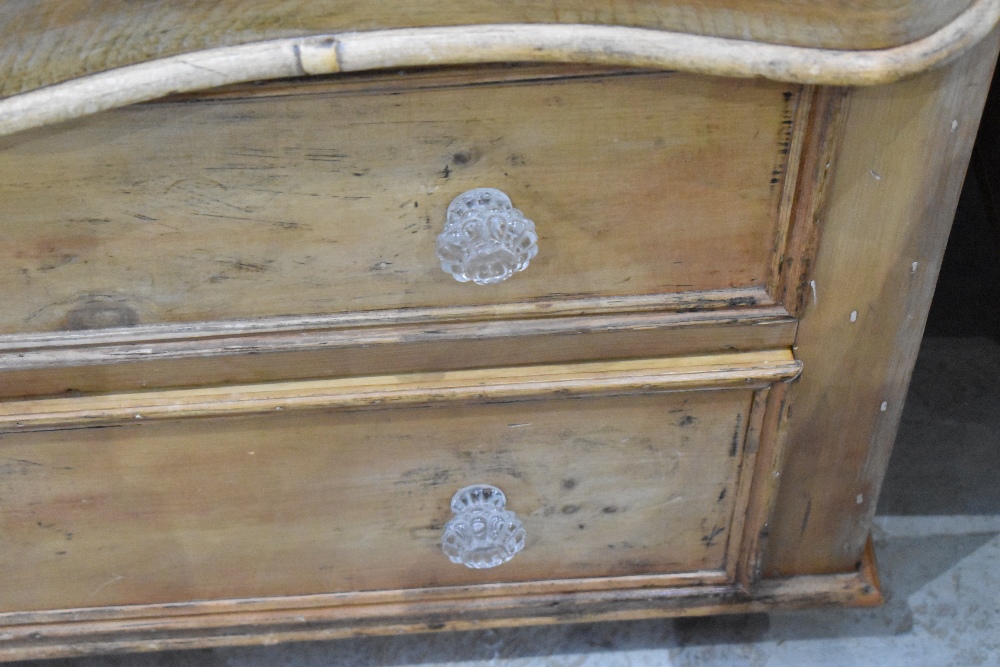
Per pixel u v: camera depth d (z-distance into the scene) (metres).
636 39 0.47
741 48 0.48
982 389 1.15
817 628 0.94
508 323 0.63
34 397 0.66
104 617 0.81
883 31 0.47
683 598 0.84
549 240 0.59
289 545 0.77
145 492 0.72
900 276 0.62
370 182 0.55
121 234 0.56
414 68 0.50
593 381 0.66
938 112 0.54
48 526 0.73
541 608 0.84
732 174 0.56
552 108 0.53
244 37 0.47
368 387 0.66
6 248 0.57
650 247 0.60
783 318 0.63
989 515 1.02
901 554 0.99
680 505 0.77
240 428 0.68
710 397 0.69
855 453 0.74
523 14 0.47
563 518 0.77
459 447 0.71
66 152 0.52
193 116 0.51
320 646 0.94
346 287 0.60
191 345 0.62
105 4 0.45
